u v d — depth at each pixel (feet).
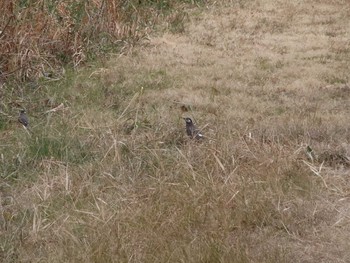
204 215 25.64
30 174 29.09
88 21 45.09
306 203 26.61
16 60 39.14
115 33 46.39
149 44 46.32
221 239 24.38
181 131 32.55
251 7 56.39
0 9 39.91
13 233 25.12
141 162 29.73
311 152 30.07
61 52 42.70
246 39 47.60
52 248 24.29
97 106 36.04
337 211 26.43
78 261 23.44
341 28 50.42
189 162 29.27
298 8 55.98
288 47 45.75
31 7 42.75
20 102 36.42
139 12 50.88
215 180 28.02
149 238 24.47
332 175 28.89
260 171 28.17
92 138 31.78
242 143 30.63
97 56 43.78
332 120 33.53
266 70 41.16
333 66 41.81
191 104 35.78
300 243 24.63
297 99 36.52
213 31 49.70
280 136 31.78
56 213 26.22
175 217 25.50
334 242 24.61
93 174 29.01
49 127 33.06
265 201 26.37
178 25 50.72
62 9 45.14
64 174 28.78
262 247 24.23
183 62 42.86
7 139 32.58
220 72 40.81
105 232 24.68
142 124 33.27
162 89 38.29
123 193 27.53
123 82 39.40
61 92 37.93
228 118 33.99
